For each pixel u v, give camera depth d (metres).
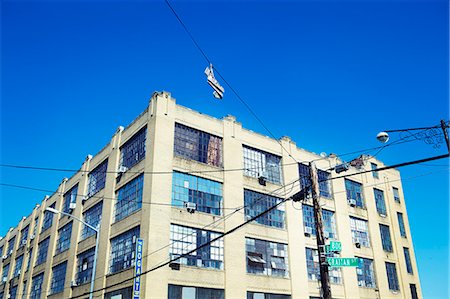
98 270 28.00
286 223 31.19
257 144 32.31
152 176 25.56
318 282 30.94
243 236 28.19
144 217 24.89
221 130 30.64
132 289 23.94
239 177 29.92
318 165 35.91
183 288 24.25
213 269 25.86
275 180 32.41
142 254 23.80
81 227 33.47
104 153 33.50
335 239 34.06
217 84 15.63
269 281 28.11
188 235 25.72
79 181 36.75
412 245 41.53
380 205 40.19
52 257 36.66
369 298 33.75
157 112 27.55
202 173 28.03
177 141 27.97
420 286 39.56
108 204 29.91
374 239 37.03
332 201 35.41
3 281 47.72
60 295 32.75
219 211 27.89
